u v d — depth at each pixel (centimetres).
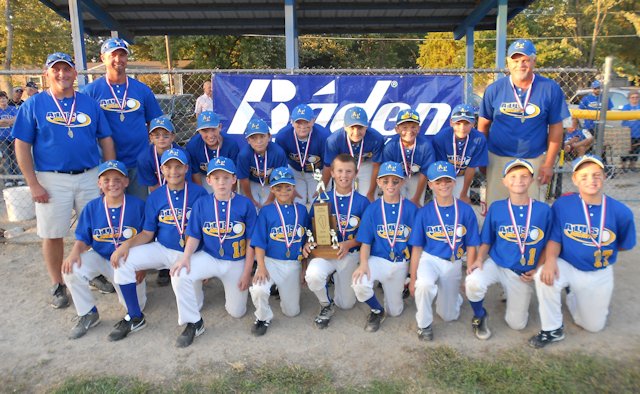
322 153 482
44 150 405
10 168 860
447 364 328
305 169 488
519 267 363
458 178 462
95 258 392
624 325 379
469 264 382
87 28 883
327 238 385
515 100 420
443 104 551
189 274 366
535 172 433
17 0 2038
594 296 355
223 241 384
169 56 1905
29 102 399
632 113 734
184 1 789
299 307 413
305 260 400
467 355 341
